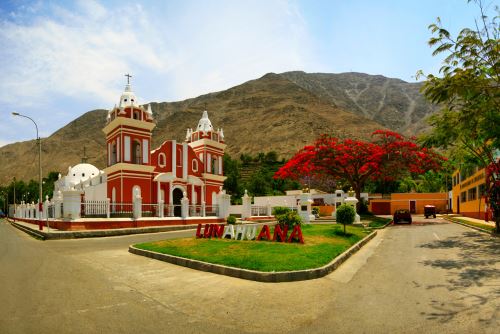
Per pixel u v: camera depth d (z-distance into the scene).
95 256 15.93
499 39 15.65
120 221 27.34
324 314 7.63
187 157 41.06
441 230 25.73
